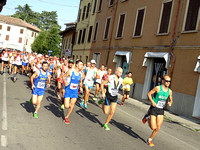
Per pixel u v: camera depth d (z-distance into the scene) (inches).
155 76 592.7
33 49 2482.8
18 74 727.1
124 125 289.3
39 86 251.3
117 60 761.6
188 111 456.1
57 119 263.4
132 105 502.0
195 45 466.9
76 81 247.1
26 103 321.7
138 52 652.1
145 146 215.9
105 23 897.5
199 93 442.9
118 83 251.8
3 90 400.2
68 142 192.4
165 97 216.7
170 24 546.3
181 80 486.0
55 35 2186.3
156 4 605.0
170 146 231.1
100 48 906.7
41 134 203.0
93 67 355.3
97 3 1018.1
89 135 221.5
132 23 703.1
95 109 364.8
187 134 305.7
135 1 703.7
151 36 606.2
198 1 478.3
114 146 200.5
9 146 165.8
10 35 2655.0
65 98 246.1
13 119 236.4
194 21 481.1
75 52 1253.7
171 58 524.1
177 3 533.0
